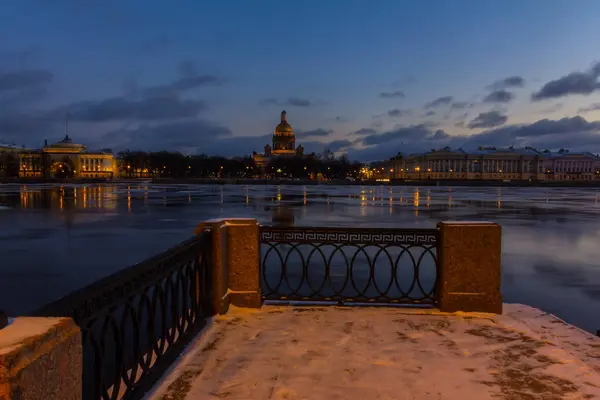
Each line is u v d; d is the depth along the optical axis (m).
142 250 14.83
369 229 6.27
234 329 5.38
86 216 26.58
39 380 1.83
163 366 4.18
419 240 6.28
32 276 11.26
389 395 3.79
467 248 5.98
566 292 9.93
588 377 4.15
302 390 3.87
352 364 4.40
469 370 4.29
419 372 4.23
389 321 5.68
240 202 40.16
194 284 5.23
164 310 4.20
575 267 12.38
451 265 6.02
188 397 3.74
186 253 4.76
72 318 2.33
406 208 33.72
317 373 4.20
